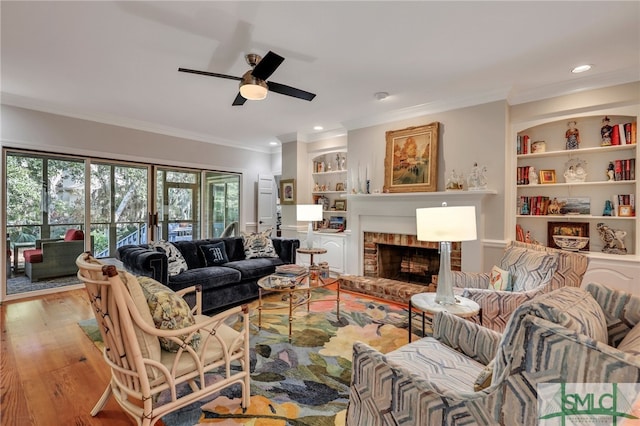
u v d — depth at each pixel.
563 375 0.82
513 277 2.73
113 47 2.58
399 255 4.88
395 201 4.31
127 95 3.69
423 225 2.19
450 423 1.04
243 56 2.74
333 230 5.43
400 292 3.86
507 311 2.38
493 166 3.61
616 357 0.76
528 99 3.55
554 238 3.46
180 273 3.52
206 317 2.11
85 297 4.05
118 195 4.89
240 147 6.48
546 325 0.86
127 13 2.12
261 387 2.05
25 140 3.95
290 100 3.84
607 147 3.21
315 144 5.76
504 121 3.53
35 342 2.73
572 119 3.44
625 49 2.61
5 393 2.00
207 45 2.55
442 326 1.78
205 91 3.55
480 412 0.98
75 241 4.49
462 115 3.82
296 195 5.75
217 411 1.81
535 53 2.68
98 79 3.23
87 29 2.31
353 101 3.87
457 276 3.08
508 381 0.92
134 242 5.07
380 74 3.09
